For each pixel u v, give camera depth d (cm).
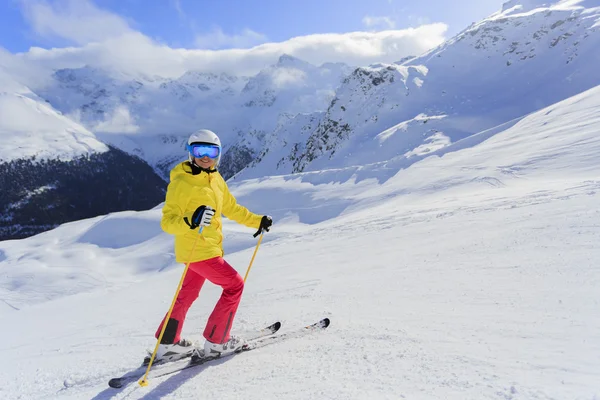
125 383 276
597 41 7075
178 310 295
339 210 3175
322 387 222
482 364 220
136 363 334
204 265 286
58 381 321
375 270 573
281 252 1108
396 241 838
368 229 1181
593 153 2044
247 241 2834
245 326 385
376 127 7794
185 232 276
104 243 4291
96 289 3266
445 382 204
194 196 282
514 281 381
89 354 400
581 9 8481
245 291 598
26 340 566
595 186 1111
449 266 495
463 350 242
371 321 328
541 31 8225
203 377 269
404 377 218
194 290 300
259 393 230
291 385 232
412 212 1394
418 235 845
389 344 269
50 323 702
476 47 8862
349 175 3903
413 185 2805
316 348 283
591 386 179
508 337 253
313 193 3728
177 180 282
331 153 8231
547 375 196
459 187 2286
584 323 257
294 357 274
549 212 738
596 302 292
